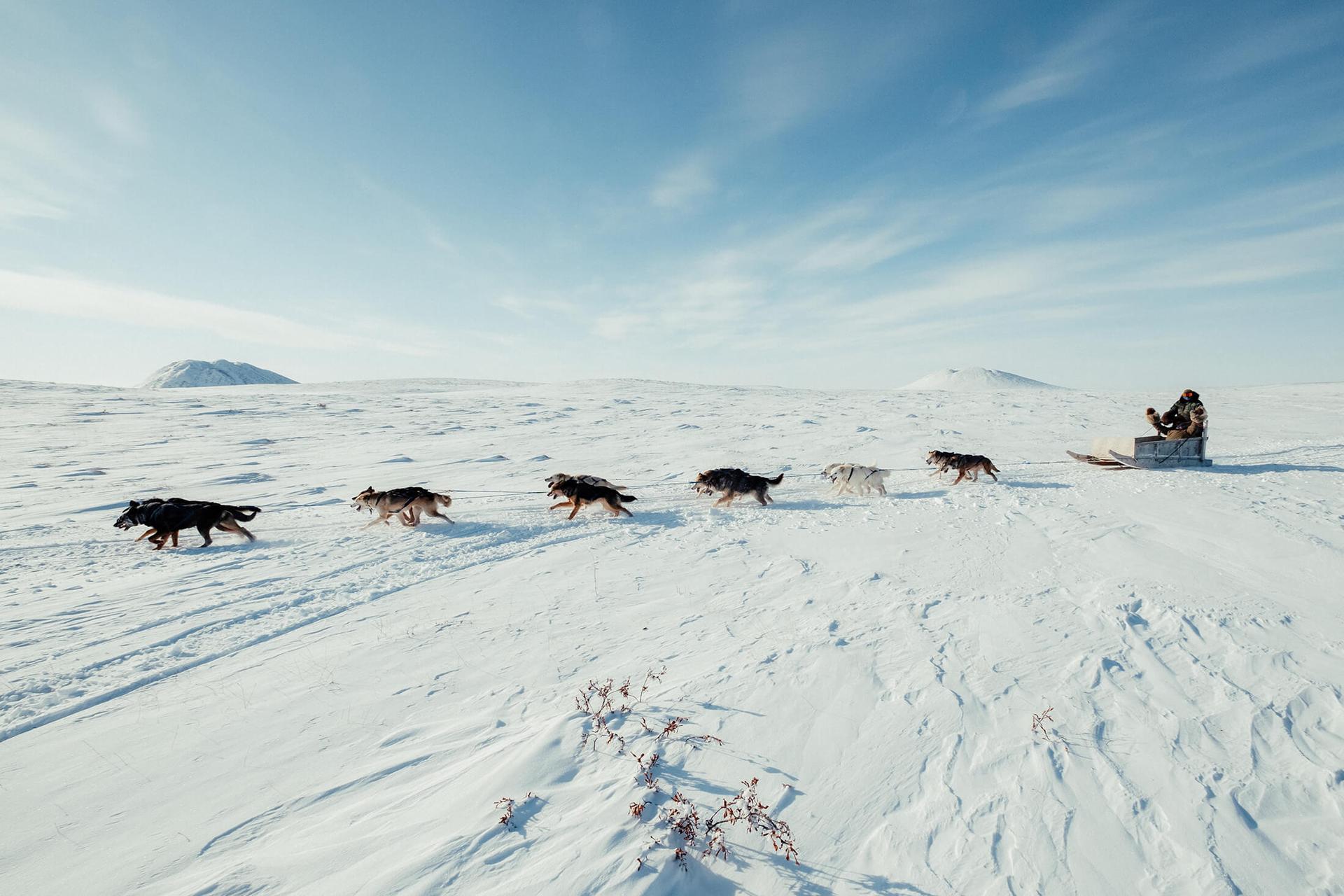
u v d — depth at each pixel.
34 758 3.41
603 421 30.17
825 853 2.55
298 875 2.49
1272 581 5.30
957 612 4.91
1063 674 3.82
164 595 6.17
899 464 16.48
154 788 3.14
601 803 2.80
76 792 3.12
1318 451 14.12
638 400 42.44
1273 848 2.50
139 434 24.94
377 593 6.18
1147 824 2.62
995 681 3.77
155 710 3.93
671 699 3.72
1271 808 2.70
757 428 25.70
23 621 5.46
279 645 4.93
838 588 5.73
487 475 16.16
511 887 2.35
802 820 2.73
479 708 3.84
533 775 2.99
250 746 3.50
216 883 2.46
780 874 2.46
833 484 11.54
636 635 4.87
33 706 3.96
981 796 2.82
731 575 6.39
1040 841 2.56
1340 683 3.60
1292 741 3.12
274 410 35.06
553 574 6.67
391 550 7.86
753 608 5.34
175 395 45.78
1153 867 2.42
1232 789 2.80
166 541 8.46
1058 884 2.35
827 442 21.23
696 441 22.42
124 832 2.82
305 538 8.66
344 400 41.91
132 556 7.82
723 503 10.58
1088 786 2.84
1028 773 2.94
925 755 3.12
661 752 3.18
